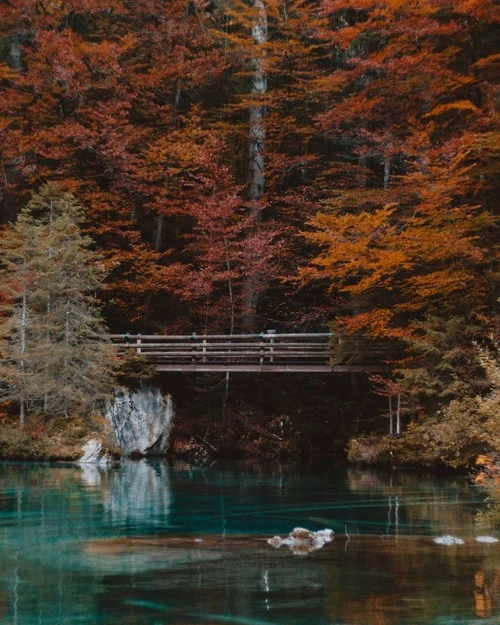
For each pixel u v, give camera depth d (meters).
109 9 27.42
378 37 24.16
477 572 6.72
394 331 17.61
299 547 7.88
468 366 16.30
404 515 10.33
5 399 18.45
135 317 25.16
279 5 27.44
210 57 26.50
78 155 25.64
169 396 21.34
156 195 25.52
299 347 20.22
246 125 26.25
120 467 17.22
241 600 5.84
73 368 18.52
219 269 24.83
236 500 11.82
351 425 22.91
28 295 19.55
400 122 23.92
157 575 6.62
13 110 26.09
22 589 6.16
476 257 17.05
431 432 15.88
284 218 26.27
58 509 10.52
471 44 22.42
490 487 9.77
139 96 27.75
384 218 18.06
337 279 22.48
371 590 6.12
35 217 26.08
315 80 24.78
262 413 23.28
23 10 25.64
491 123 19.97
